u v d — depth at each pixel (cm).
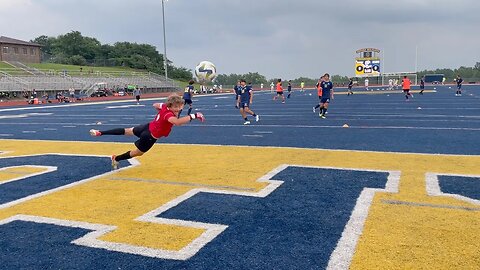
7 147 1055
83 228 429
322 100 1648
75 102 3884
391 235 390
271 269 326
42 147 1041
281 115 1852
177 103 620
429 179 605
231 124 1517
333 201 505
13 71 5344
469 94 3522
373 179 613
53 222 449
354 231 403
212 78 5856
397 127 1295
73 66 7762
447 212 455
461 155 795
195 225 432
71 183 632
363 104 2481
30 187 612
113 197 545
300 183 598
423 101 2655
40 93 4534
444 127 1273
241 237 395
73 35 10812
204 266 335
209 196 540
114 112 2361
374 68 6531
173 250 369
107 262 346
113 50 10831
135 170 713
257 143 1012
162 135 638
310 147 929
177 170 705
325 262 336
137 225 435
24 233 418
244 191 560
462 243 368
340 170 679
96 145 1055
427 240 376
